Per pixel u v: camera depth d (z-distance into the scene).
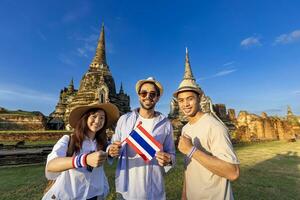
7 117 35.06
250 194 8.26
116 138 4.02
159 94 4.20
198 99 3.61
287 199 7.87
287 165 15.09
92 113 3.30
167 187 8.79
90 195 3.03
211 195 3.01
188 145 3.07
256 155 20.67
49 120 43.47
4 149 19.97
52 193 2.82
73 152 3.02
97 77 39.75
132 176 3.64
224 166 2.84
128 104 49.03
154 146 3.36
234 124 47.22
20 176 10.92
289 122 54.56
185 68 42.66
